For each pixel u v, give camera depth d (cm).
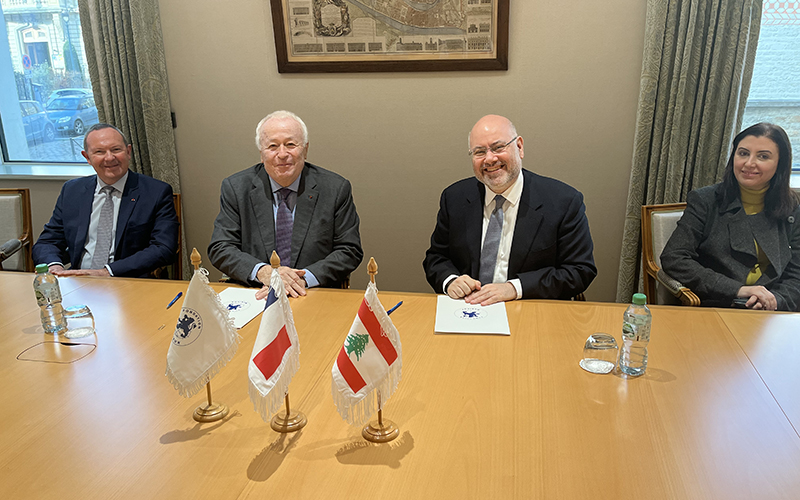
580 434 120
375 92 332
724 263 236
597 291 345
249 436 123
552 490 103
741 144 227
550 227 223
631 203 313
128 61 336
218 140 354
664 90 295
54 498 105
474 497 102
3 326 186
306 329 176
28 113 397
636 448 115
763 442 117
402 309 191
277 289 119
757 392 136
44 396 142
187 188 365
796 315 182
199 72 344
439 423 125
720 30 281
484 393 137
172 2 334
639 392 136
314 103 339
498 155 215
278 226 249
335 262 237
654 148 304
